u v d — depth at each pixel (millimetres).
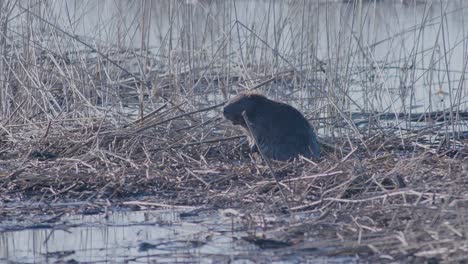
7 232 10461
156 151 13680
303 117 13703
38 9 16844
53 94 16781
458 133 15000
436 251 8617
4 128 14555
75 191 12062
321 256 9023
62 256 9406
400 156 13609
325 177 11445
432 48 17906
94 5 20906
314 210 10531
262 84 15359
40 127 14914
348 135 14609
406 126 15820
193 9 18594
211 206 11188
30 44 15969
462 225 9008
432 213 9562
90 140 13922
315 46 16938
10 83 15875
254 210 10812
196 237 9961
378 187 10969
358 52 18141
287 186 11352
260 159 13617
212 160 13711
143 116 14930
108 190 12000
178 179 12250
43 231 10477
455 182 10656
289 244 9461
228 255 9203
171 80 16984
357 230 9562
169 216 10969
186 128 14367
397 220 9672
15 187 12188
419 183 10875
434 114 16938
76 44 16734
